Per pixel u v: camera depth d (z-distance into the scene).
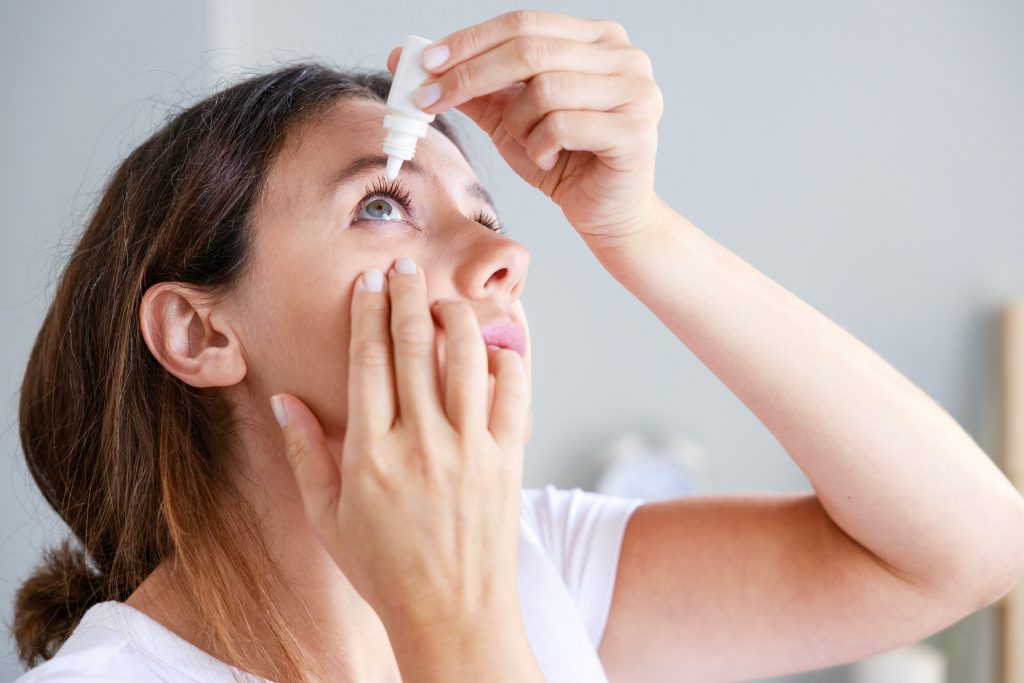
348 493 0.69
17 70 1.83
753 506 1.07
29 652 1.02
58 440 0.98
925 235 2.13
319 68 0.92
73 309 0.96
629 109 0.69
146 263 0.87
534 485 2.08
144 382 0.90
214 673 0.78
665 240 0.83
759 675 1.06
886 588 0.99
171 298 0.86
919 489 0.93
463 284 0.79
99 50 1.84
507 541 0.69
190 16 1.85
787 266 2.12
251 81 0.91
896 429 0.92
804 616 1.02
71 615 0.99
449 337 0.70
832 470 0.93
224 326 0.85
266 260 0.82
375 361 0.70
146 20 1.84
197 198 0.85
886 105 2.13
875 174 2.13
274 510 0.87
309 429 0.76
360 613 0.88
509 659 0.67
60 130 1.83
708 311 0.86
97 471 0.95
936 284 2.13
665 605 1.05
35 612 1.02
